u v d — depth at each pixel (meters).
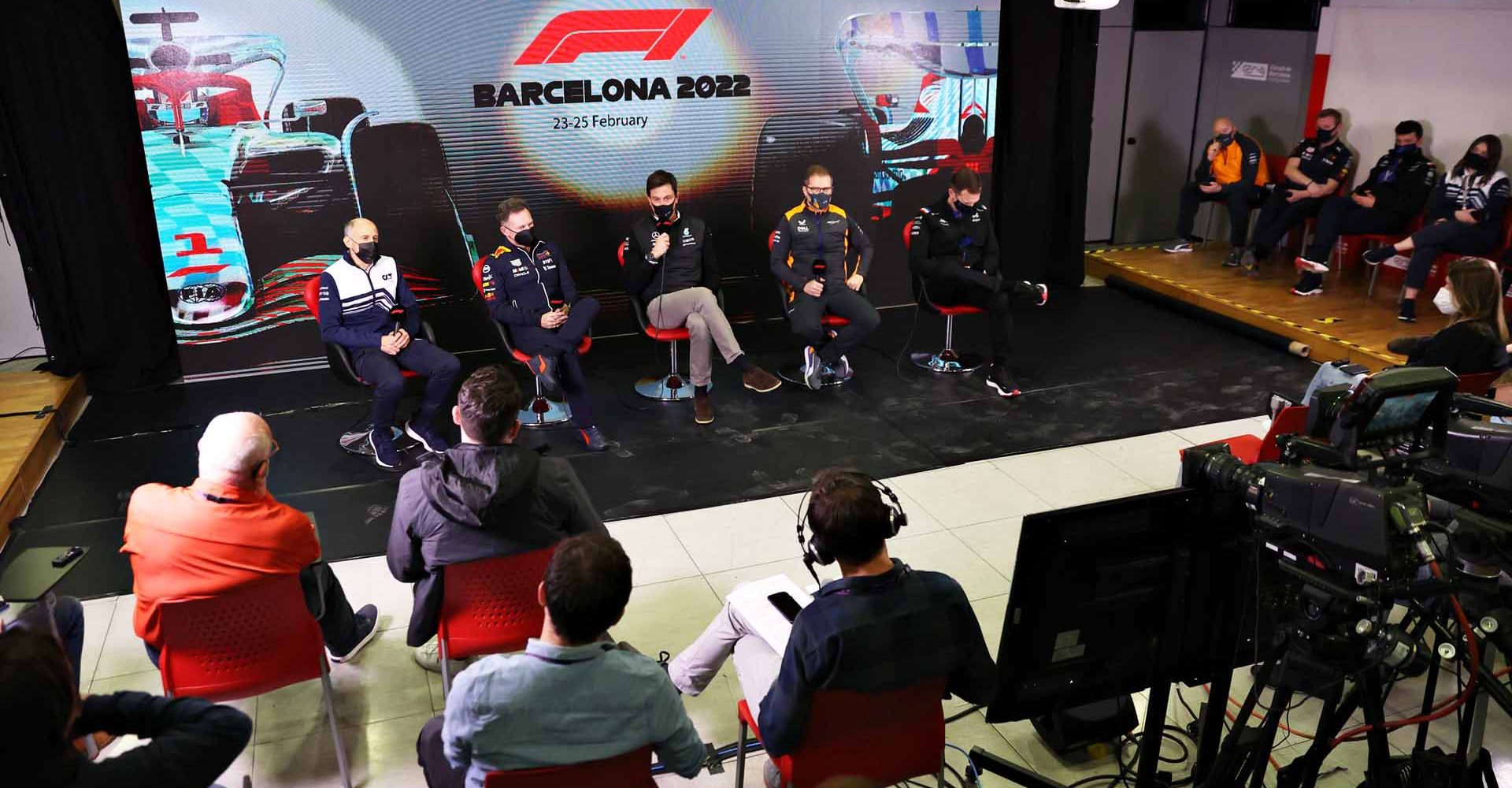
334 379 5.96
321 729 3.09
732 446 5.05
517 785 1.92
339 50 5.65
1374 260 6.84
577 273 6.44
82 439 5.14
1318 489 2.06
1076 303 7.39
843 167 6.73
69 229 5.46
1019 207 7.57
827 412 5.46
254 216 5.77
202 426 5.30
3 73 5.17
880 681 2.10
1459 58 6.83
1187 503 2.29
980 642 2.21
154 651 2.74
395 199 5.97
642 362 6.20
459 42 5.82
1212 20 8.47
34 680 1.33
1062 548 2.20
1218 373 6.01
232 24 5.46
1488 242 6.32
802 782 2.23
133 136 5.61
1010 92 7.27
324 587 2.86
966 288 5.73
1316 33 7.69
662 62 6.18
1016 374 6.02
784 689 2.12
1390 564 1.98
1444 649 2.18
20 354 6.02
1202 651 2.46
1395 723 2.41
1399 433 2.09
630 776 1.99
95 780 1.38
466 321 6.29
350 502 4.48
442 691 3.27
